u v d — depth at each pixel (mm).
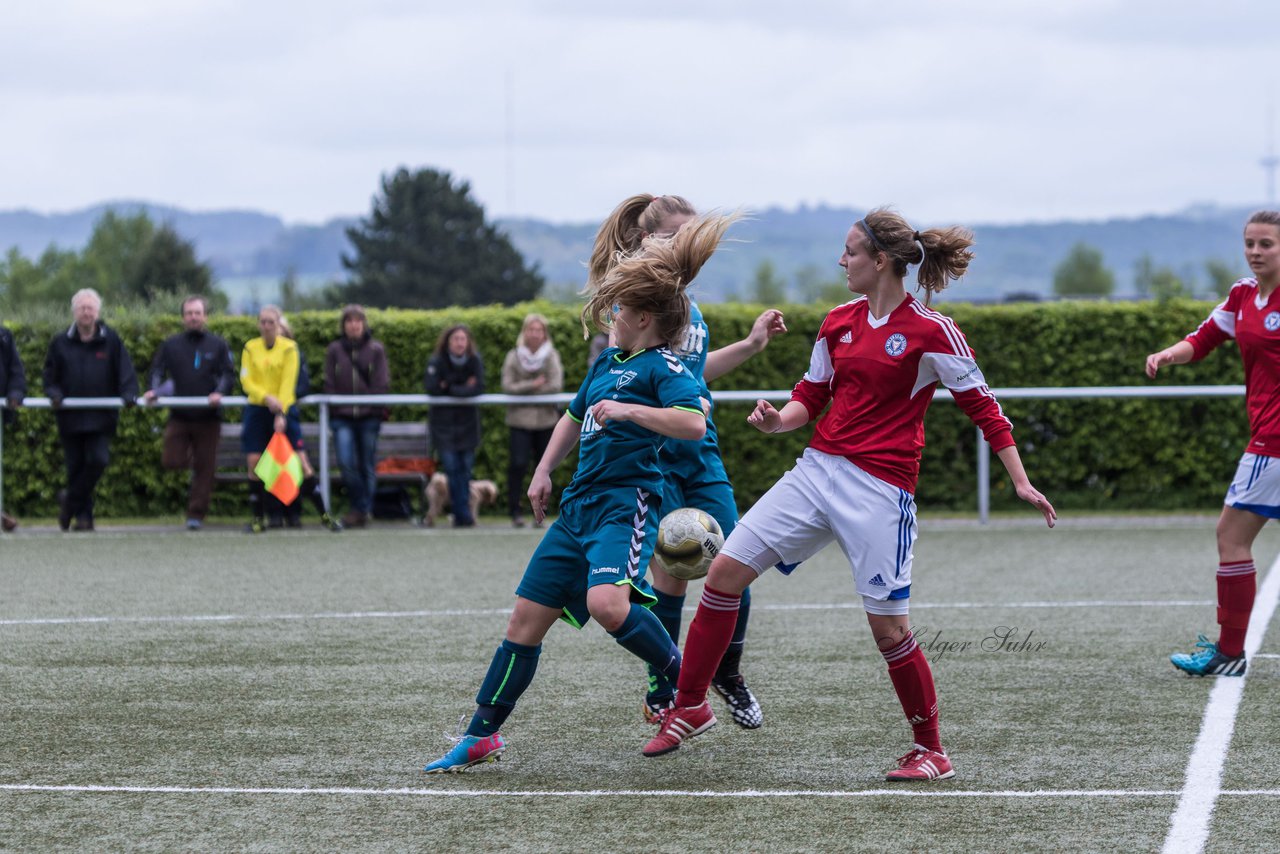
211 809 10117
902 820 9688
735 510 12500
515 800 10289
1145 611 18984
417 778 10938
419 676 14930
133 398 28922
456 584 21703
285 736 12352
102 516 32906
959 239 10695
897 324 10578
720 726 12656
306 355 33375
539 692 14062
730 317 33500
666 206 12281
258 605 19766
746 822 9680
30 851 9188
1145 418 33594
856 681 14555
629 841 9281
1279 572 22656
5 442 32688
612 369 11102
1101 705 13336
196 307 29422
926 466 34000
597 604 10727
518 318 33406
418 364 33219
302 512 32438
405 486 31438
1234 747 11695
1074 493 34188
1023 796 10266
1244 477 14562
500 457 33406
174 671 15250
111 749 11906
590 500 10953
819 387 11234
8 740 12242
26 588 21484
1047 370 33719
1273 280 14562
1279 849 9016
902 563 10625
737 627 12211
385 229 167500
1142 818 9688
